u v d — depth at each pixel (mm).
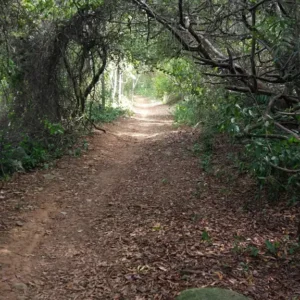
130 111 27953
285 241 5988
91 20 12312
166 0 8172
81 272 5391
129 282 5016
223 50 9922
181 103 24922
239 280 4941
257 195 7816
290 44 6078
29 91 12766
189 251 5770
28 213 7672
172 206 7938
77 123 14945
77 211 7879
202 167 10570
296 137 5418
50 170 10930
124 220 7270
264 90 7180
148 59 13164
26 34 12031
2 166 10148
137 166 11523
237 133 5918
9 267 5559
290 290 4715
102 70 14352
